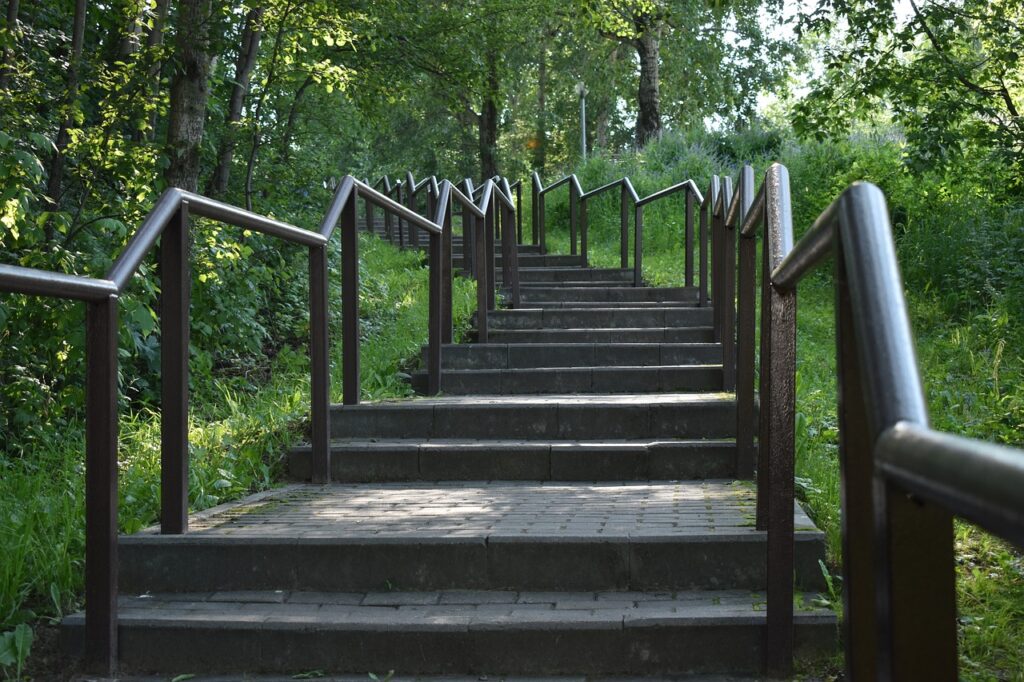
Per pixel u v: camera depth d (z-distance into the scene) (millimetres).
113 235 6707
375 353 7055
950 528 1071
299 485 4941
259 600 3414
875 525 1092
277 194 10906
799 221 12898
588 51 30188
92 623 3078
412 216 5879
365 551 3510
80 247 6934
